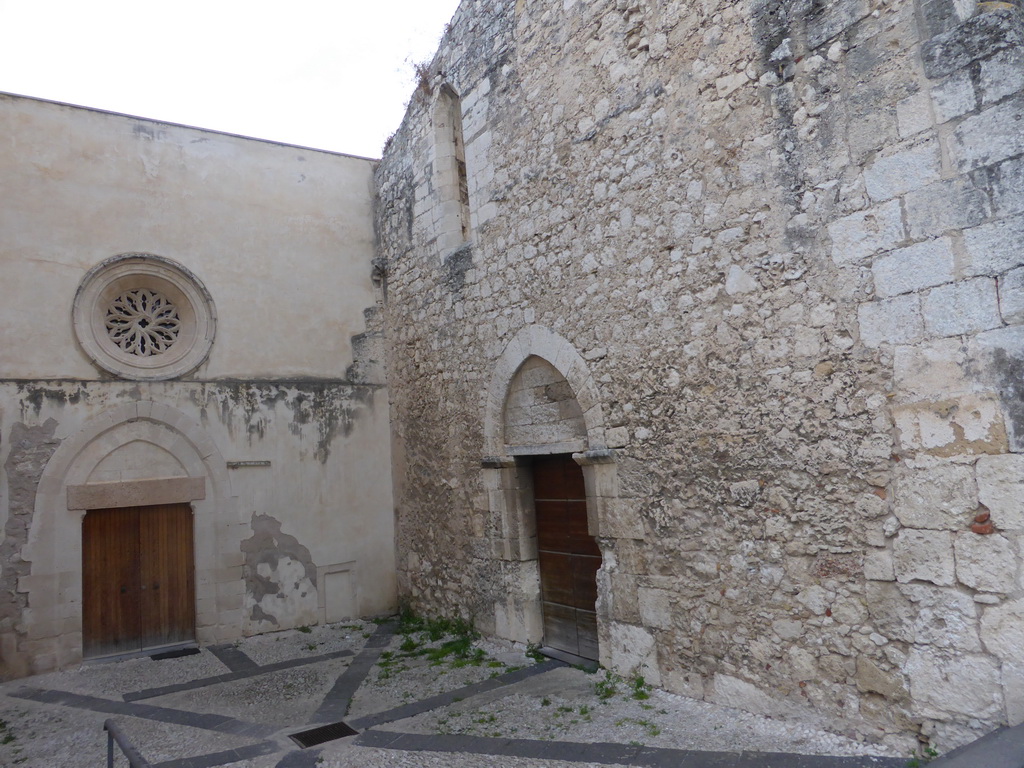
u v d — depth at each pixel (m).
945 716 3.82
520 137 7.02
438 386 8.42
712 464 5.11
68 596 7.60
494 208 7.38
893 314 4.12
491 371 7.42
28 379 7.61
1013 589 3.58
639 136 5.74
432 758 4.73
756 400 4.84
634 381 5.72
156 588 8.20
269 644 8.23
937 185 3.95
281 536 8.84
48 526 7.56
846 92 4.39
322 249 9.67
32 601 7.40
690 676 5.24
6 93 7.87
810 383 4.53
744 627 4.88
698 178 5.27
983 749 3.22
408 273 9.15
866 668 4.19
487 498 7.50
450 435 8.18
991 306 3.71
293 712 5.89
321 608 8.98
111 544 8.02
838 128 4.43
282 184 9.51
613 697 5.49
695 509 5.23
